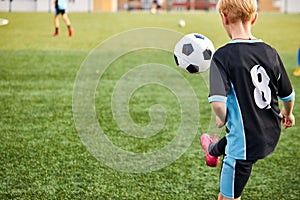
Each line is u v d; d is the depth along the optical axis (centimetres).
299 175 309
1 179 293
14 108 476
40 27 1267
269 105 206
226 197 211
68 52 863
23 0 2036
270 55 209
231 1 210
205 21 1536
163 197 273
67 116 450
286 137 395
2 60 756
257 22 1536
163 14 1875
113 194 276
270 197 275
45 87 578
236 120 204
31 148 355
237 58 204
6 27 1218
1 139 375
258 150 204
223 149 221
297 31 1312
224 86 201
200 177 304
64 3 1096
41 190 279
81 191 279
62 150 352
